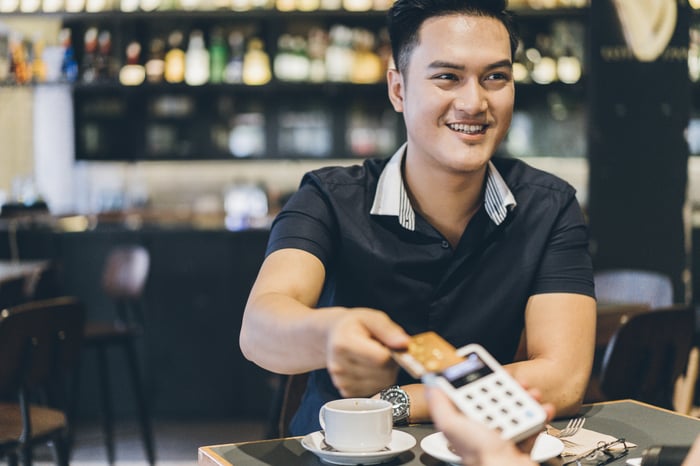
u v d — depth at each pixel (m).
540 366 1.43
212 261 4.85
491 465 0.79
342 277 1.63
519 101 5.89
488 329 1.60
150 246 4.84
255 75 5.62
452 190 1.54
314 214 1.57
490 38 1.39
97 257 4.82
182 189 6.71
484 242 1.58
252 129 6.08
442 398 0.85
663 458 1.05
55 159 6.48
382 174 1.61
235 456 1.22
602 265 4.02
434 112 1.41
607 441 1.26
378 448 1.19
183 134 6.07
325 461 1.20
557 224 1.60
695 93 5.24
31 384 2.34
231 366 4.86
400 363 0.90
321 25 5.80
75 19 5.61
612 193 4.02
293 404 1.77
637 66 3.99
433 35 1.40
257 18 5.64
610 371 2.21
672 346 2.34
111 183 6.65
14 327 2.25
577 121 5.89
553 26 5.58
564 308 1.54
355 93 5.98
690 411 2.73
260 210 6.20
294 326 1.09
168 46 5.75
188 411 4.86
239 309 4.86
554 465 1.16
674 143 3.98
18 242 4.80
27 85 5.56
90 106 6.06
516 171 1.67
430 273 1.59
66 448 2.50
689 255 3.98
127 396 4.78
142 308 4.84
